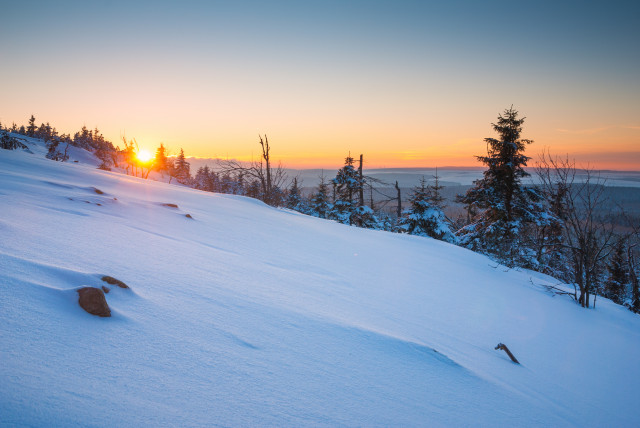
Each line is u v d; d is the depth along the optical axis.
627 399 3.54
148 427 1.33
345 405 1.91
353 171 31.45
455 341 3.82
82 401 1.36
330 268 5.99
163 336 2.11
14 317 1.77
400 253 9.60
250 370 2.00
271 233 8.34
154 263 3.55
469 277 8.16
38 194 5.62
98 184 9.16
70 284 2.32
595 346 5.10
